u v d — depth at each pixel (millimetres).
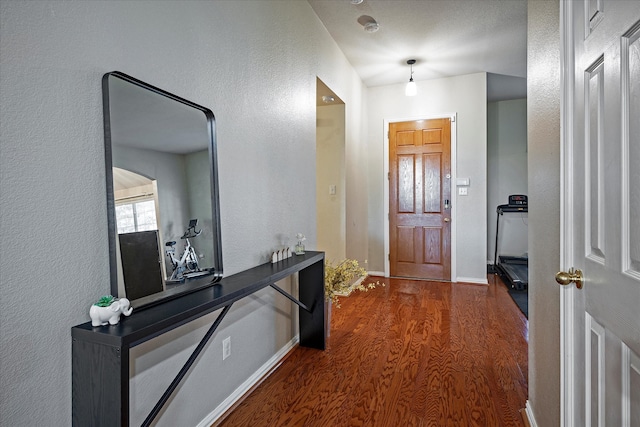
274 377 2166
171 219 1432
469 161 4438
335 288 2730
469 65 4070
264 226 2184
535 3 1618
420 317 3227
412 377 2146
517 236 5504
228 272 1816
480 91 4352
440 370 2229
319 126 4000
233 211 1868
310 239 2898
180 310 1218
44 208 993
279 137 2375
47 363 996
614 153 870
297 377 2162
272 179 2281
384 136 4809
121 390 977
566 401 1196
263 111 2168
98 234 1150
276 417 1772
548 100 1414
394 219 4820
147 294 1297
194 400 1600
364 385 2062
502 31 3232
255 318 2104
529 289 1786
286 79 2465
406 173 4738
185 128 1522
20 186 936
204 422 1661
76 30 1077
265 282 1735
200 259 1577
